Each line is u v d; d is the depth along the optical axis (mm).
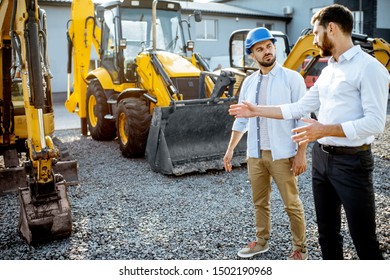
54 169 5074
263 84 2807
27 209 3381
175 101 5367
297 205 2820
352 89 2076
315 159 2373
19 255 3221
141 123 6086
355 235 2209
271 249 3225
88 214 4113
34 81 3215
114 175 5602
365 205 2156
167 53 6629
